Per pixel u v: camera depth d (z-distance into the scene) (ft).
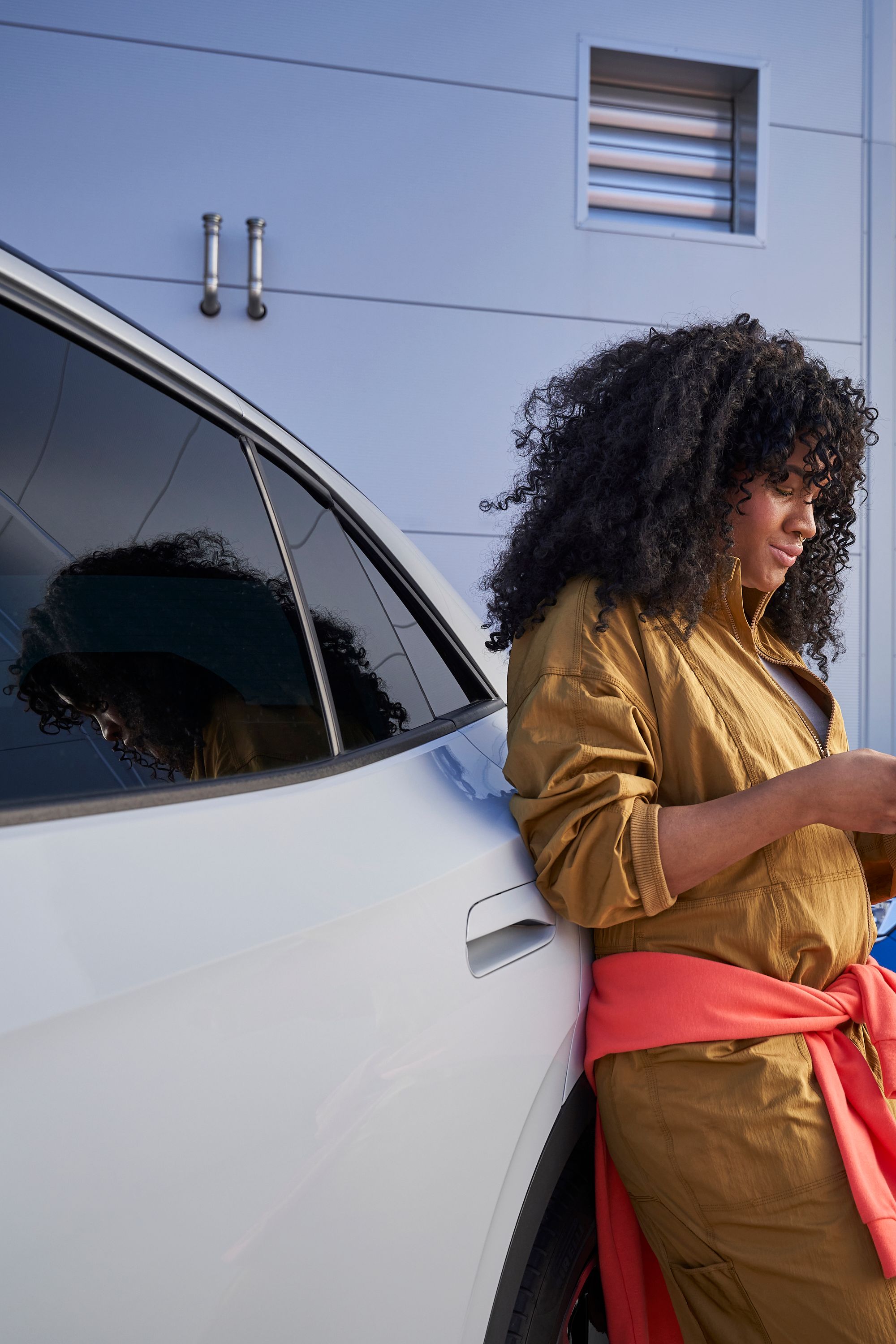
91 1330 1.68
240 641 2.59
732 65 13.06
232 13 11.47
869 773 2.72
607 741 2.91
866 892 3.24
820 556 4.17
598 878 2.83
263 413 3.06
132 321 2.60
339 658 2.98
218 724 2.41
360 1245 2.22
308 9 11.68
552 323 12.72
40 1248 1.63
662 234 13.03
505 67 12.32
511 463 12.67
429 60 12.09
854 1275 2.62
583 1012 3.18
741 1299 2.80
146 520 2.47
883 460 14.01
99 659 2.20
